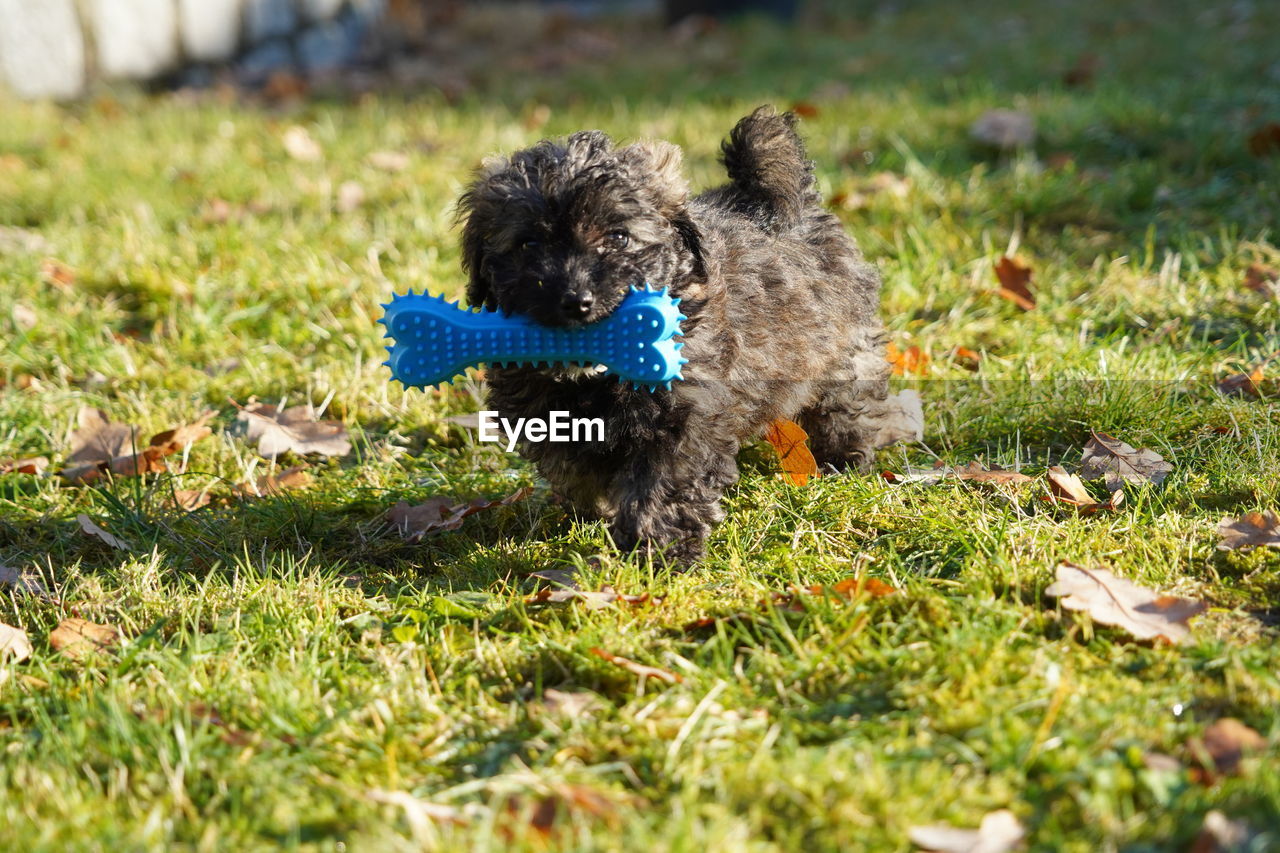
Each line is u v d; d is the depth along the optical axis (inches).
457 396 56.2
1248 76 86.9
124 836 39.4
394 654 44.3
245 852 39.2
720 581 46.4
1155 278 59.9
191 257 64.5
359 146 82.3
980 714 41.0
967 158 72.4
